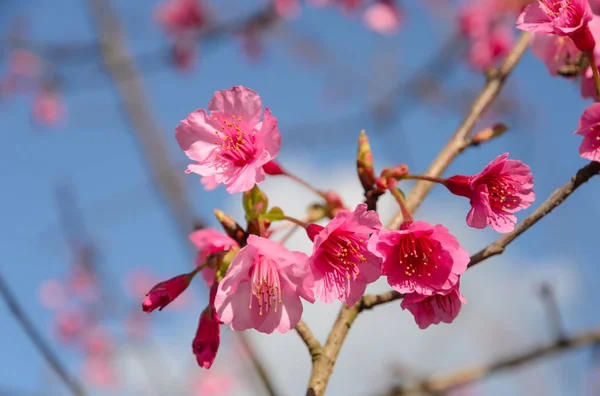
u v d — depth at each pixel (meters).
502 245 0.54
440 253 0.54
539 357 0.70
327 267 0.54
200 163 0.56
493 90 0.64
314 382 0.55
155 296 0.55
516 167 0.55
